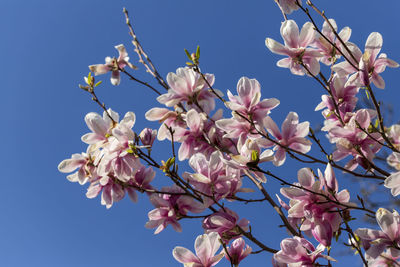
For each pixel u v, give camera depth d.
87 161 1.74
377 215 1.41
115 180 1.73
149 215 1.64
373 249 1.41
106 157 1.64
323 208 1.46
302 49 1.58
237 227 1.58
